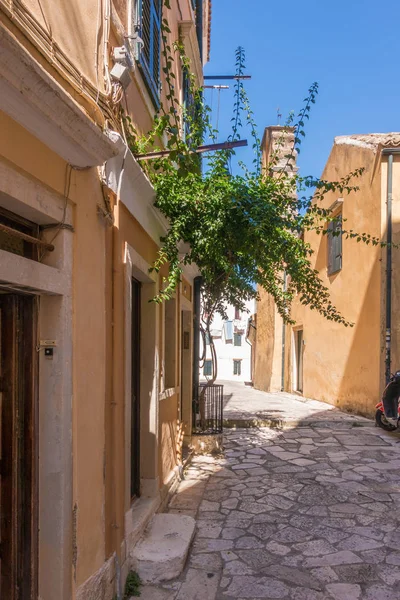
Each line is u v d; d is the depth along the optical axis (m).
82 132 2.54
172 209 4.64
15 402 2.60
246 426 9.56
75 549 2.77
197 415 8.21
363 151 10.70
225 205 4.57
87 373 2.99
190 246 5.19
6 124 2.20
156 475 4.78
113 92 3.46
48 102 2.21
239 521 4.74
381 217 9.87
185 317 7.91
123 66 3.49
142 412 4.81
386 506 5.13
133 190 3.99
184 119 5.47
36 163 2.44
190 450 7.30
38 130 2.37
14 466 2.58
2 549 2.57
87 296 3.00
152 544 3.86
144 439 4.79
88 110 2.99
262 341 20.11
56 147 2.57
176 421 6.24
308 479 6.09
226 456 7.33
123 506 3.57
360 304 10.76
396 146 9.80
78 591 2.77
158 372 4.93
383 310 9.78
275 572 3.72
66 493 2.68
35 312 2.68
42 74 2.07
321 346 13.34
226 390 18.97
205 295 8.00
